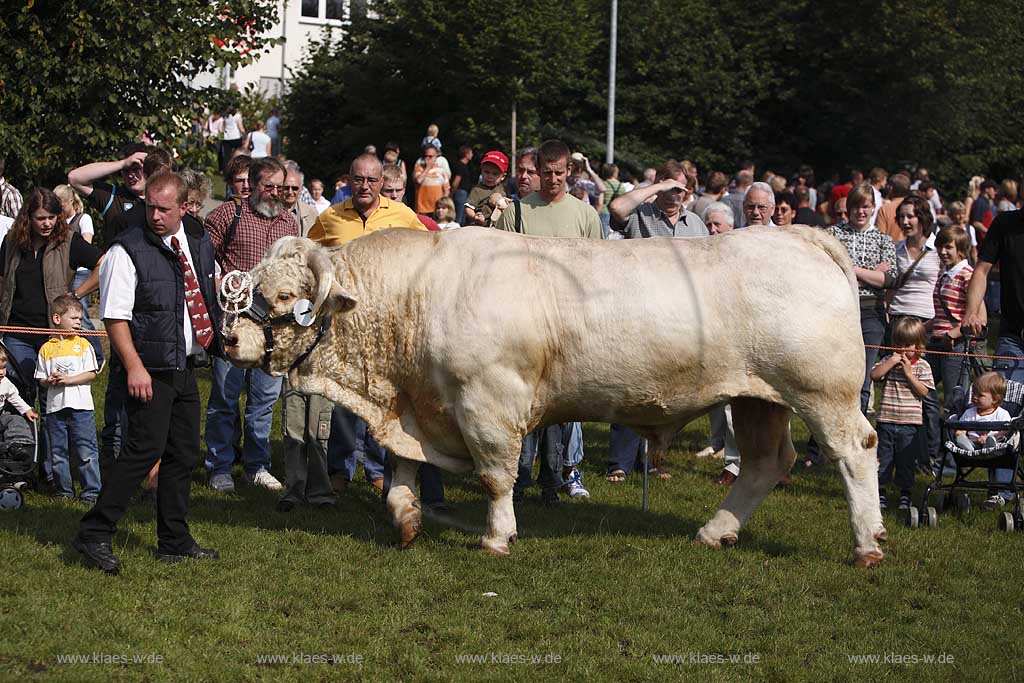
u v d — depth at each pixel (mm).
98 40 13641
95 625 5359
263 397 8336
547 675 5086
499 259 6492
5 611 5473
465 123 26500
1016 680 5211
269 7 15391
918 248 10219
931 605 6105
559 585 6168
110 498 6039
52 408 7672
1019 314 8297
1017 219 8289
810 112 31484
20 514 7152
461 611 5754
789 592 6215
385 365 6703
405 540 6723
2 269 8016
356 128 28906
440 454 6867
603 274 6449
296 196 8312
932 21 29750
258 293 6516
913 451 8391
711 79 29688
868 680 5160
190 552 6367
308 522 7375
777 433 7035
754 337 6367
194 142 15336
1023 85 31469
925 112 30594
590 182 16828
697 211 12680
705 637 5543
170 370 6070
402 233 6762
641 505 8234
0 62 13703
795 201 14961
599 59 29453
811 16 31094
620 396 6516
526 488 8633
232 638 5316
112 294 5918
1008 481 8180
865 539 6656
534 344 6418
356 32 29953
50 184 14562
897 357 8453
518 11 24906
